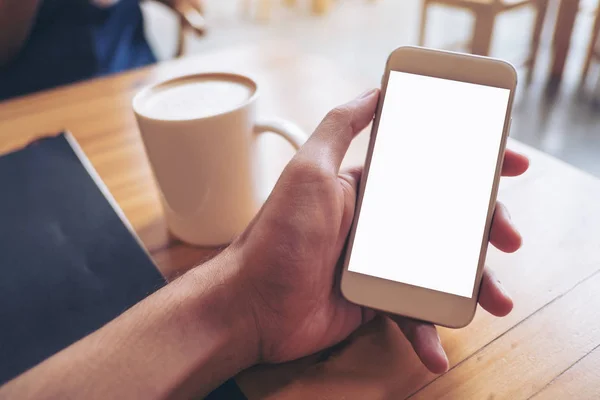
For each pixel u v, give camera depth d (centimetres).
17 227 52
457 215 40
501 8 186
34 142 66
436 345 35
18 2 104
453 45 216
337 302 38
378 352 37
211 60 88
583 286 41
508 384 34
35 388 32
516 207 50
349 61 245
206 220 47
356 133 41
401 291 38
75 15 124
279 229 34
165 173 45
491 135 41
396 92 42
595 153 159
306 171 35
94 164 62
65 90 82
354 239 40
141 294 44
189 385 34
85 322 42
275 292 35
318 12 323
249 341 36
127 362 33
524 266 43
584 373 34
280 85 78
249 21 313
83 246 49
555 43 208
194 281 37
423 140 42
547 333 38
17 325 42
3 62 115
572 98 196
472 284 38
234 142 43
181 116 42
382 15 316
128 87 81
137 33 133
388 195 42
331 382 35
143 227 52
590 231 47
